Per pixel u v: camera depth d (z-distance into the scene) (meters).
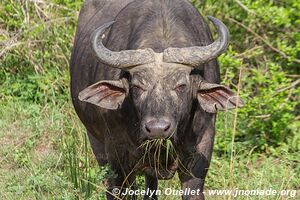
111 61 17.97
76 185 20.92
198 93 18.64
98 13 22.47
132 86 17.98
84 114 21.48
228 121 25.88
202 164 19.56
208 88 18.50
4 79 30.55
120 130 19.53
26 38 29.66
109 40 20.02
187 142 19.22
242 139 26.05
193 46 18.34
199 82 18.55
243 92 26.53
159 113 17.16
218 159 24.53
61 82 28.67
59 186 21.11
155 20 19.22
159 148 18.61
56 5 30.08
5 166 25.16
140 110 17.70
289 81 25.78
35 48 29.98
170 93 17.53
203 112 19.22
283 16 25.58
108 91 18.69
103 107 18.70
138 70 17.86
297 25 26.34
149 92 17.53
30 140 26.42
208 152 19.67
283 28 26.91
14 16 30.70
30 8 30.55
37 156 25.22
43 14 30.52
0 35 30.70
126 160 20.09
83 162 23.31
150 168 19.69
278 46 25.77
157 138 17.27
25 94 29.53
